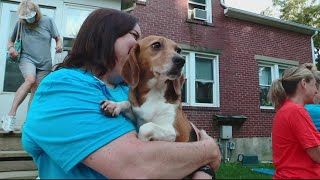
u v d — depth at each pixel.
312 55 11.88
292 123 2.56
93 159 1.35
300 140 2.51
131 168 1.33
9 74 6.22
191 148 1.48
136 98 1.84
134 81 1.89
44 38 4.66
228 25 10.39
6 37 6.35
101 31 1.89
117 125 1.47
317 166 2.51
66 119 1.41
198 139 1.96
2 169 3.82
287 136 2.61
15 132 4.39
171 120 1.78
